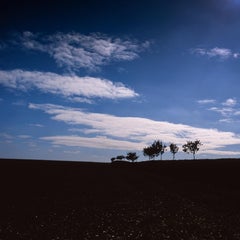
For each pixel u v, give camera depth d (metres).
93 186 52.34
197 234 20.98
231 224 24.09
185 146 140.38
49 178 66.25
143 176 77.94
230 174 70.44
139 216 27.11
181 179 68.12
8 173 77.38
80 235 20.41
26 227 22.47
